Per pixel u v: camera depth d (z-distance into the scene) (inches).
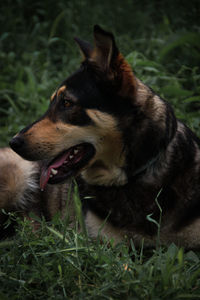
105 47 162.9
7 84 331.0
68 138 169.5
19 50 372.2
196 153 180.4
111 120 166.4
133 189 172.4
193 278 142.0
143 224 173.5
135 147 168.4
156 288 138.6
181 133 179.3
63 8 394.0
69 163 173.8
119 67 163.3
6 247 174.6
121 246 161.5
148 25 376.2
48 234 173.8
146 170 169.6
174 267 142.9
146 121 167.5
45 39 368.8
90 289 145.3
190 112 261.6
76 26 370.6
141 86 173.3
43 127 171.8
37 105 298.5
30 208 211.6
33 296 142.2
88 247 151.9
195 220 171.2
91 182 180.5
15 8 414.0
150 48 322.7
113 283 141.0
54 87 294.0
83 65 175.2
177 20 352.2
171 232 172.4
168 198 171.0
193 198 172.9
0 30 389.4
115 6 398.9
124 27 376.8
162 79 275.0
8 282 145.8
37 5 413.4
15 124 290.0
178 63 295.9
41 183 174.7
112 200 175.8
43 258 156.0
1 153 216.2
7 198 208.4
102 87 166.4
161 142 168.2
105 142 169.5
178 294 137.0
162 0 393.1
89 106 166.9
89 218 182.7
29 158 171.5
